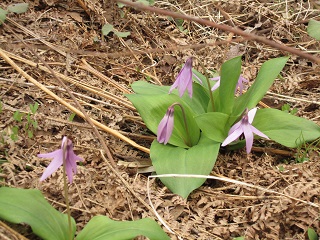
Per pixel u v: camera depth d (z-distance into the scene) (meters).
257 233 0.39
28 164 0.42
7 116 0.47
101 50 0.59
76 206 0.39
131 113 0.52
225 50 0.60
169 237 0.35
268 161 0.47
